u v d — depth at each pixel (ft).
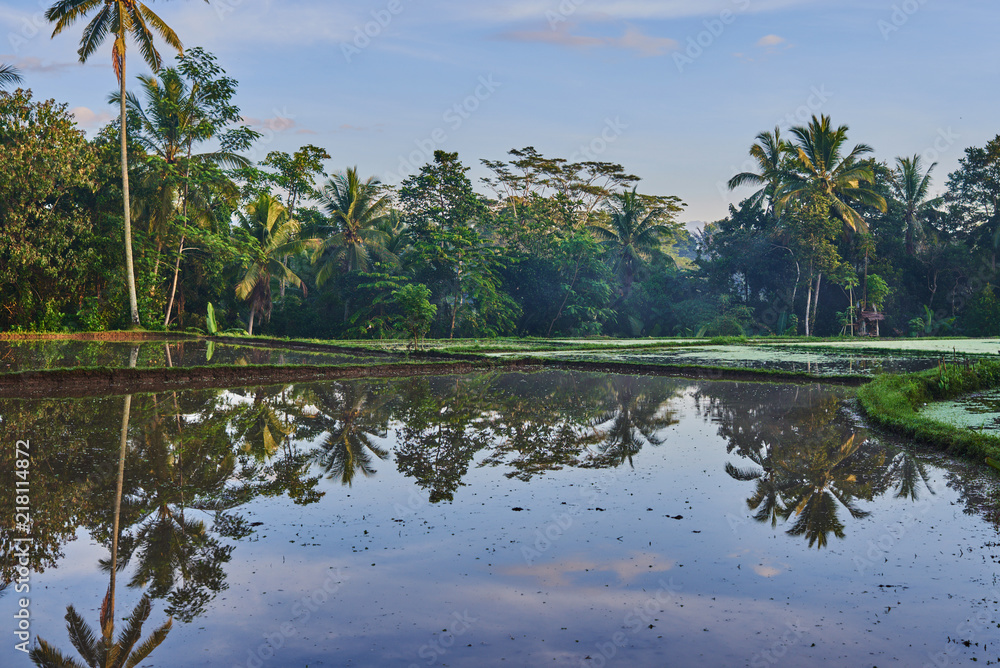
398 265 136.67
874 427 35.94
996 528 20.12
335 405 42.75
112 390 49.03
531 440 32.35
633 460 28.35
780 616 14.53
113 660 12.80
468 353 81.35
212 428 34.78
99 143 118.42
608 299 159.22
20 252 97.09
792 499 22.88
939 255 159.12
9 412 39.01
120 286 112.06
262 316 137.69
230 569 17.06
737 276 170.60
